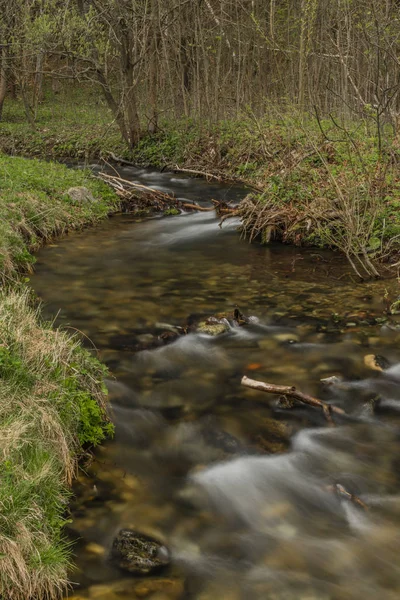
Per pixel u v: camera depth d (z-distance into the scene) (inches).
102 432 182.9
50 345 201.6
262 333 262.1
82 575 133.7
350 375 224.7
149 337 258.4
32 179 494.6
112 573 134.7
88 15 732.7
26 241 400.8
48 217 436.5
